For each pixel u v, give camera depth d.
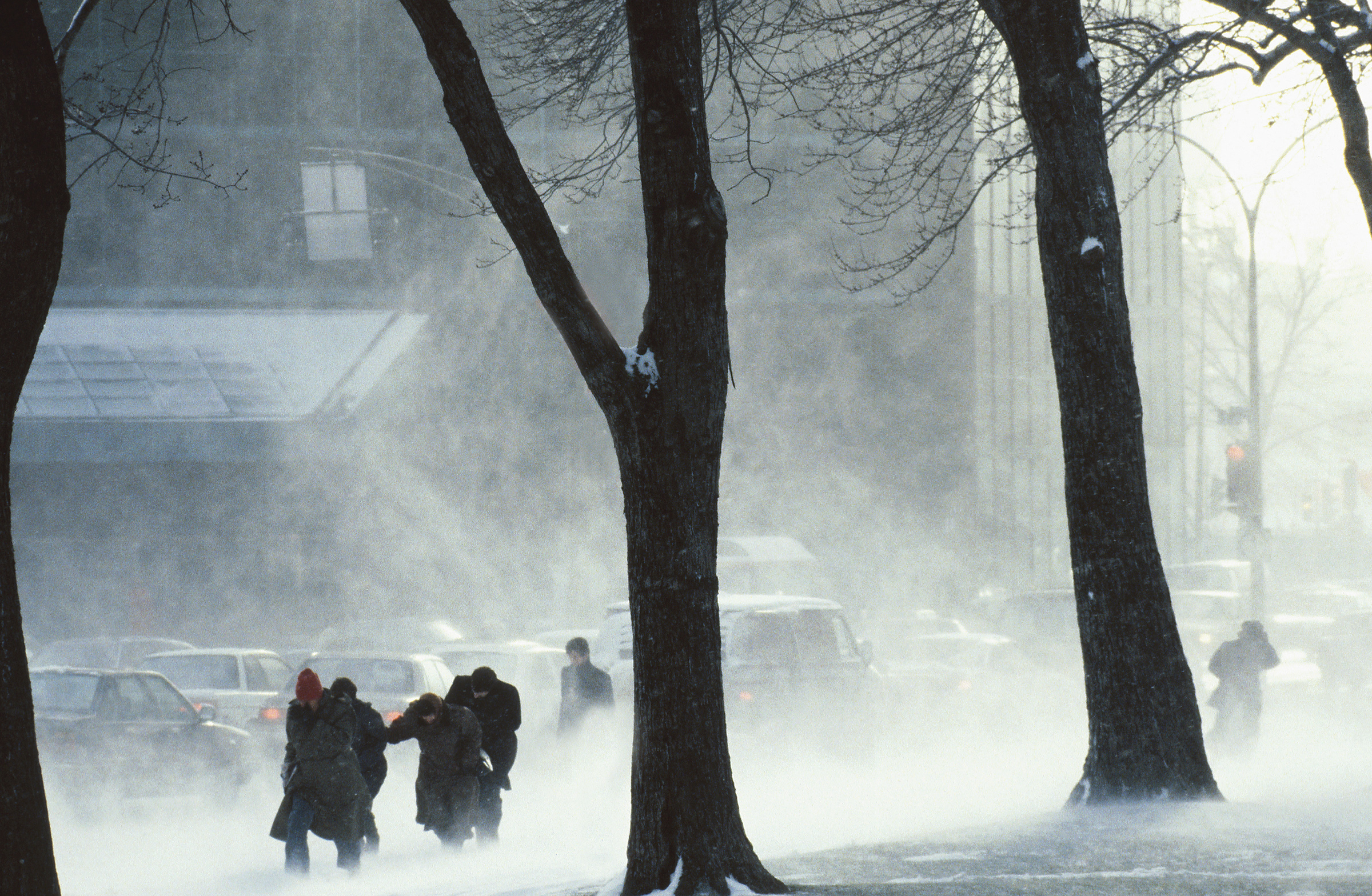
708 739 19.28
